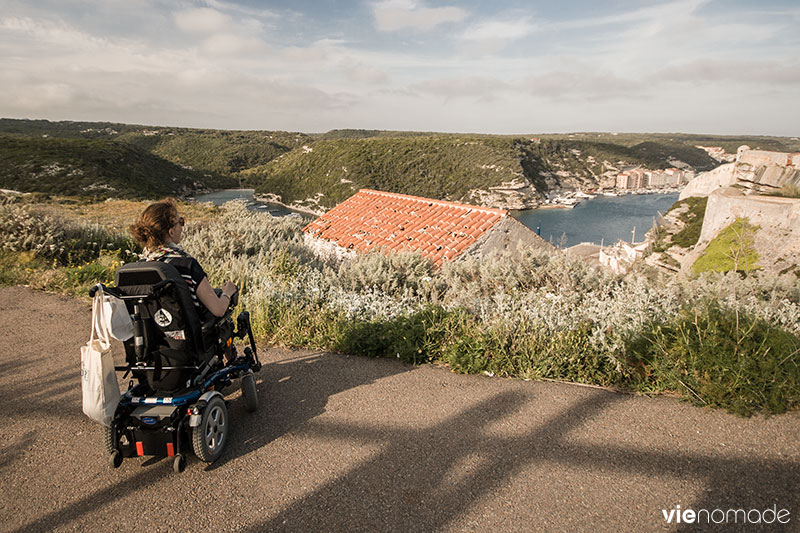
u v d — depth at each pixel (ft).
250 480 9.59
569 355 14.61
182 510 8.69
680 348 12.81
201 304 10.24
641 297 17.63
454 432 11.21
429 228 48.96
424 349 16.43
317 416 12.26
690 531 7.68
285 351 17.48
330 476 9.63
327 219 61.52
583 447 10.33
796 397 11.40
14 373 15.72
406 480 9.41
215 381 10.95
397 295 24.34
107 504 8.91
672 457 9.80
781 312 15.08
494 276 26.11
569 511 8.31
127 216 68.13
